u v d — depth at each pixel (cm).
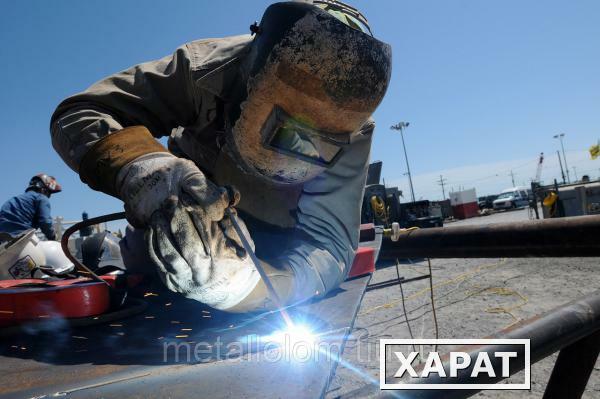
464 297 464
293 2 104
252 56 108
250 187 144
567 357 93
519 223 139
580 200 1107
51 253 223
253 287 98
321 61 97
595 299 84
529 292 467
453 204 3241
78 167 111
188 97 139
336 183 143
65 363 80
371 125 153
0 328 100
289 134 113
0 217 432
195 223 82
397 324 368
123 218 112
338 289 149
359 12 121
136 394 61
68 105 122
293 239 142
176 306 131
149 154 96
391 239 187
